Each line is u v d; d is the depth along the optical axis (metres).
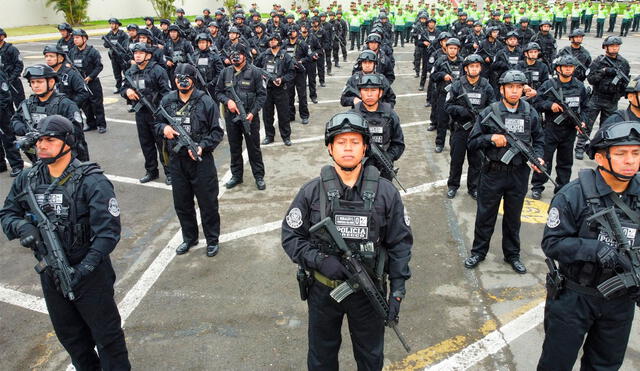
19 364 3.55
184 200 4.93
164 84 7.08
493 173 4.39
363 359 2.79
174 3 34.84
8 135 7.31
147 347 3.67
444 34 9.66
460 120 6.01
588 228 2.54
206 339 3.75
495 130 4.30
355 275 2.47
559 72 5.98
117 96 12.80
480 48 10.77
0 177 7.48
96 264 2.81
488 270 4.68
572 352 2.71
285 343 3.69
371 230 2.50
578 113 5.98
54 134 2.72
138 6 34.19
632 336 3.67
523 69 8.27
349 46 23.48
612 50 7.29
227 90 6.42
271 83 8.30
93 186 2.84
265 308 4.13
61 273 2.74
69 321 2.99
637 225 2.47
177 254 5.07
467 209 6.05
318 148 8.52
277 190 6.73
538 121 4.46
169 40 12.44
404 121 10.24
